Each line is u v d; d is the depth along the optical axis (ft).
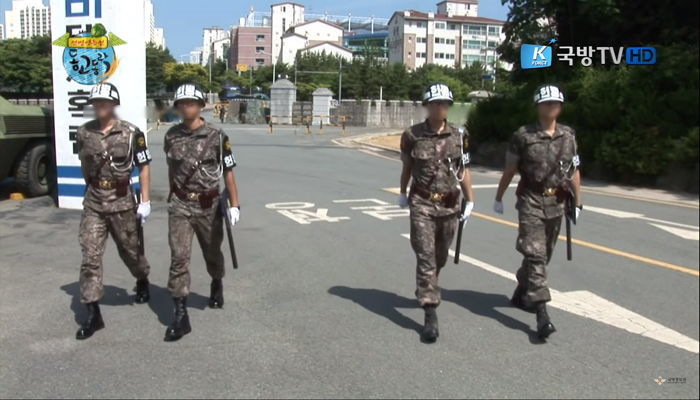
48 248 26.43
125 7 32.89
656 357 16.53
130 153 17.49
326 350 16.34
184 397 13.76
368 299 20.47
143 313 18.84
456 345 16.90
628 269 25.13
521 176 17.99
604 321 19.11
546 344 17.15
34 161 37.14
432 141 17.15
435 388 14.43
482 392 14.30
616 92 55.67
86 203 17.46
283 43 425.69
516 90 72.18
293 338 17.08
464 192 17.83
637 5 62.23
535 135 17.48
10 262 24.22
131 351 16.08
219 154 17.21
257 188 44.47
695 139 48.42
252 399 13.74
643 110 52.70
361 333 17.53
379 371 15.21
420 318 18.80
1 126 33.96
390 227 31.83
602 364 16.01
